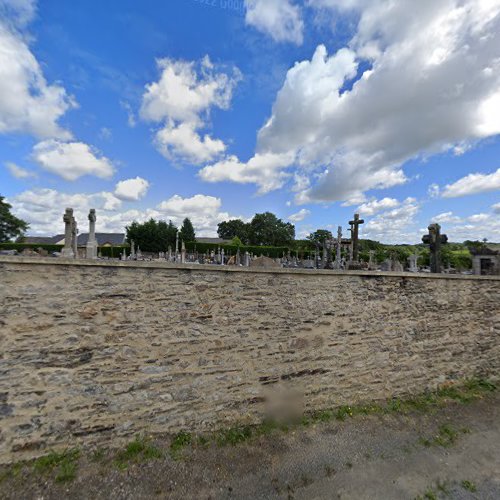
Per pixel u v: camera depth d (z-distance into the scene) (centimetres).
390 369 577
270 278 490
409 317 597
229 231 8581
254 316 480
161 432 423
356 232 1331
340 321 539
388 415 517
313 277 520
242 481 353
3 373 360
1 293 361
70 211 1088
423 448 428
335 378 532
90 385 395
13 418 363
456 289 645
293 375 502
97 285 401
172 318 434
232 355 465
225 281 463
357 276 552
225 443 423
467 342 654
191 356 443
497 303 691
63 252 1071
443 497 339
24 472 350
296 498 332
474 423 502
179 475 359
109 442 399
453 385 633
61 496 321
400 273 586
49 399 378
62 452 379
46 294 379
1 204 4509
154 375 423
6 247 3631
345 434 456
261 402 480
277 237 7438
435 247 737
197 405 444
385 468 383
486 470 386
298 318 508
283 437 443
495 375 679
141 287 421
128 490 333
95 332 399
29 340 371
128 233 5722
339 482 356
